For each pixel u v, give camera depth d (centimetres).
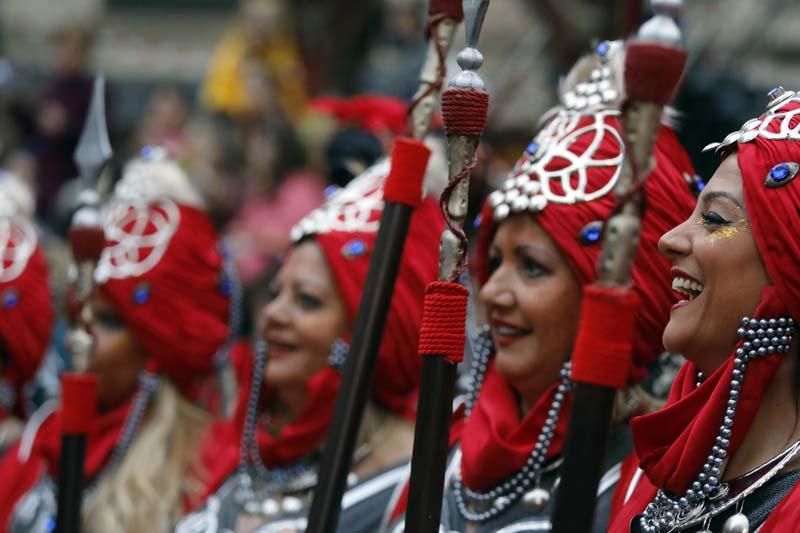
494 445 531
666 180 515
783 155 421
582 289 518
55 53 1606
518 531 527
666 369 529
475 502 545
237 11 1908
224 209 1170
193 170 1205
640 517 459
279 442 661
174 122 1405
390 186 508
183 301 760
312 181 1206
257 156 1246
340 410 505
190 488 750
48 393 933
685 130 684
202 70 1872
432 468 441
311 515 503
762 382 425
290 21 1367
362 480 641
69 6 1938
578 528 374
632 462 508
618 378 374
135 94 1814
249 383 695
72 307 702
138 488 746
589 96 538
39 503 812
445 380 442
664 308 512
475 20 439
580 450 375
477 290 587
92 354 595
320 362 653
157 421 761
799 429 431
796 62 1130
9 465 835
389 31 1312
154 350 758
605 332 373
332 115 733
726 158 438
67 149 1392
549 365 530
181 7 1911
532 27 1342
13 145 1457
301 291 654
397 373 638
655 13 366
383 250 506
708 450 432
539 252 523
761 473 430
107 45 1903
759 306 422
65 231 1121
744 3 1115
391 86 1216
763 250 419
